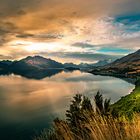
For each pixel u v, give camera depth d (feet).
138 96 171.73
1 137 185.06
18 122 230.89
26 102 353.10
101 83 610.65
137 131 14.74
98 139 14.42
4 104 341.41
